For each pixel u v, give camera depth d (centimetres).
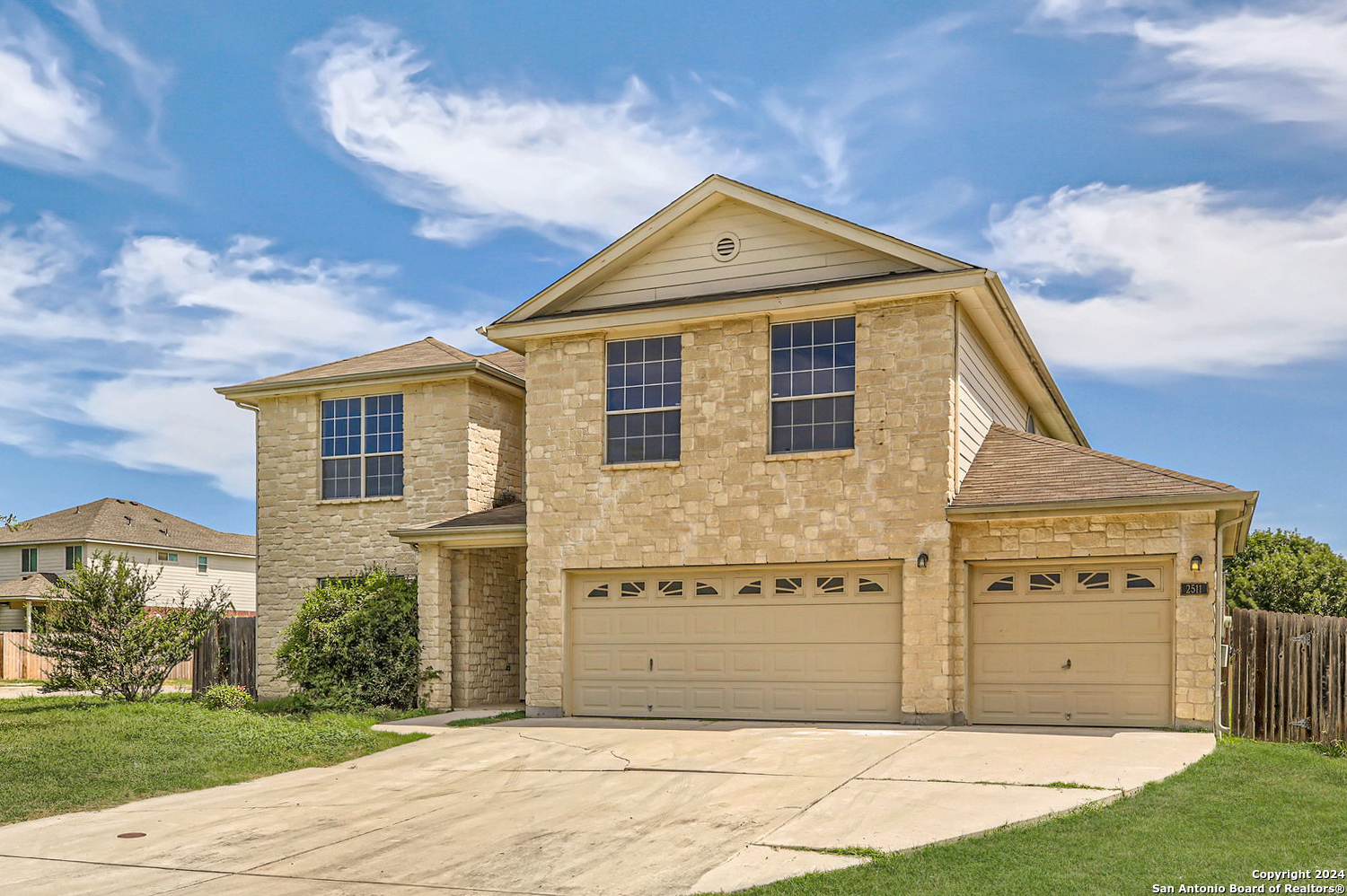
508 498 2339
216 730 1612
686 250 1873
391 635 1997
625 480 1841
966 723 1620
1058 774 1169
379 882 897
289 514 2333
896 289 1672
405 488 2238
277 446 2361
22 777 1295
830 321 1750
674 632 1808
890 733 1510
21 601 4247
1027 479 1677
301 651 1986
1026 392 2242
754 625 1759
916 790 1123
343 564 2275
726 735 1538
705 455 1792
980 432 1845
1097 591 1594
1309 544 4200
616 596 1853
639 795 1185
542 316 1928
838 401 1730
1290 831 945
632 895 834
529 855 964
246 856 987
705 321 1811
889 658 1672
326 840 1040
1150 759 1257
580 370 1895
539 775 1328
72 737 1519
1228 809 1020
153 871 944
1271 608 3738
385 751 1542
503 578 2206
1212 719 1495
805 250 1794
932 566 1631
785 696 1725
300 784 1331
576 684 1858
